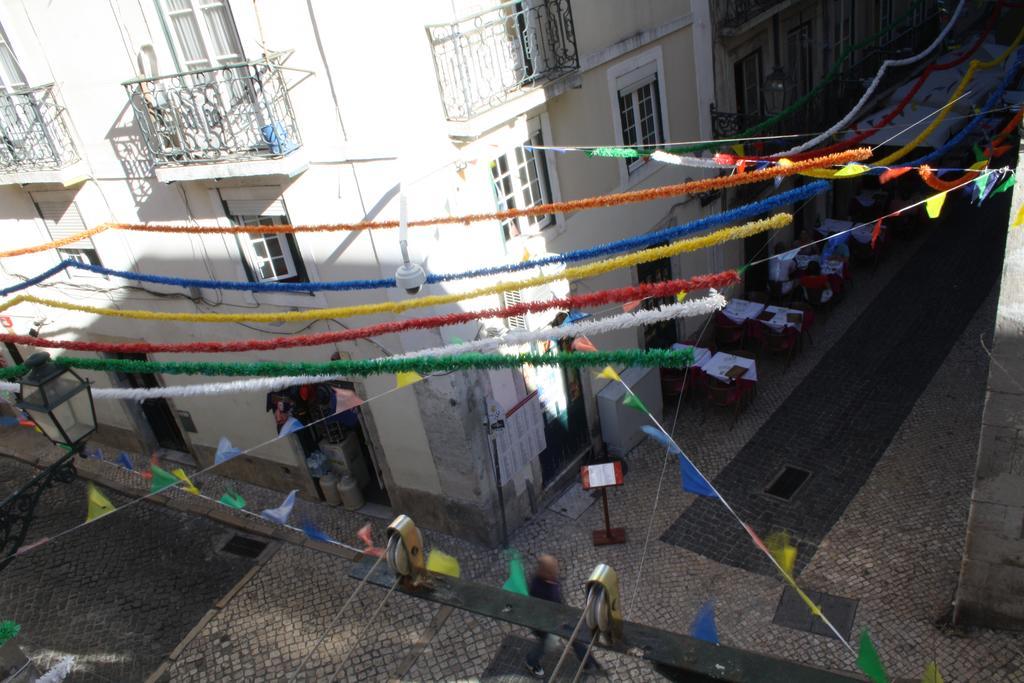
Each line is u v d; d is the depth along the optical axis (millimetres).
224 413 11289
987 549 6895
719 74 12602
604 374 3783
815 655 7418
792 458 10352
